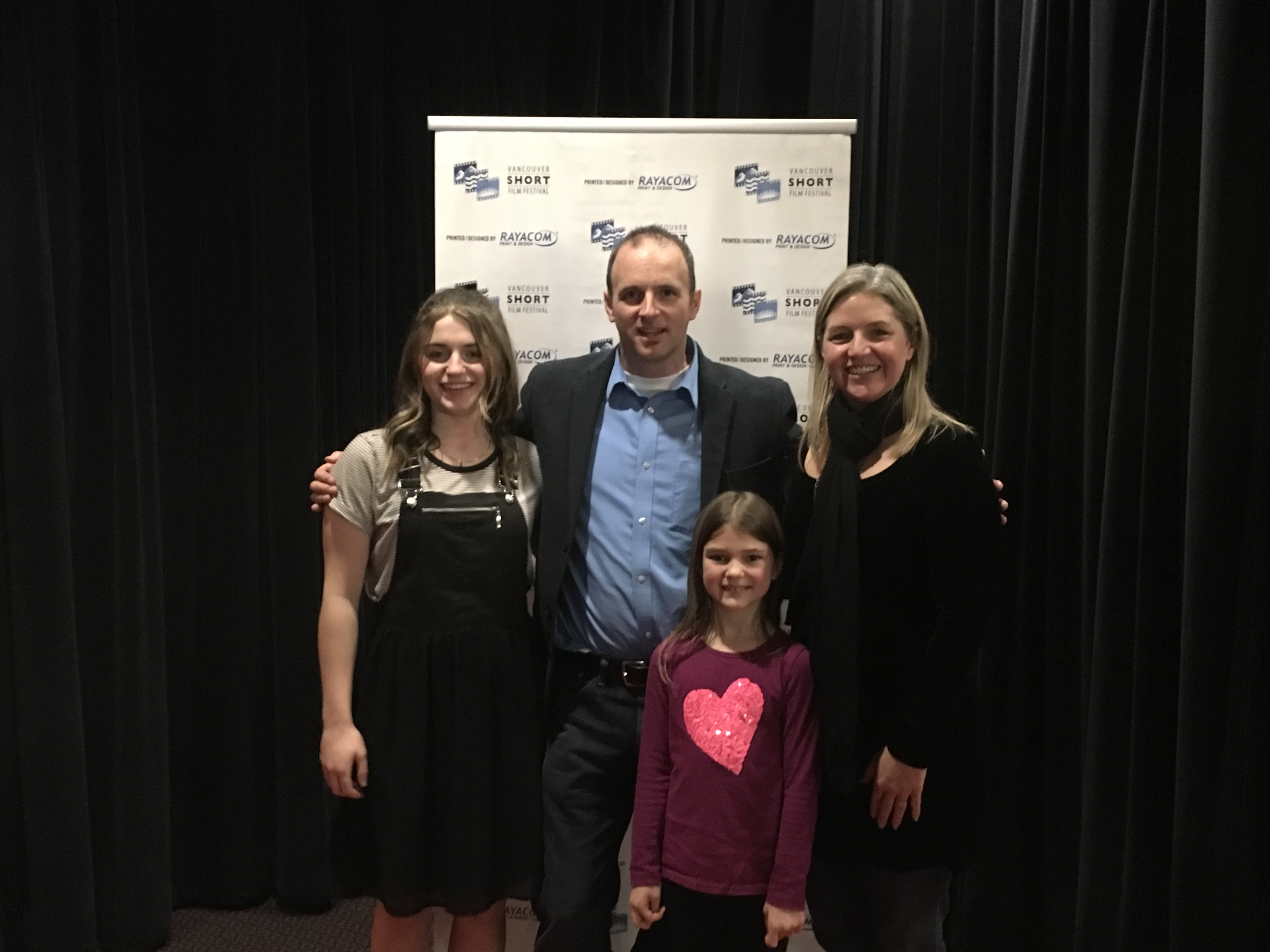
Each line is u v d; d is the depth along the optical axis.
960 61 2.35
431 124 2.16
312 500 2.10
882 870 1.58
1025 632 2.17
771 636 1.63
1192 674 1.66
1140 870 1.80
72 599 2.31
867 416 1.56
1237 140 1.59
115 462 2.37
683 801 1.56
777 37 2.53
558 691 1.78
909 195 2.40
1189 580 1.67
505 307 2.18
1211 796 1.65
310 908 2.56
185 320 2.50
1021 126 2.16
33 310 2.24
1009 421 2.19
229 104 2.49
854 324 1.54
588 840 1.68
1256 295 1.61
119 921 2.39
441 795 1.63
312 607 2.55
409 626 1.64
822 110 2.49
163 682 2.45
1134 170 1.86
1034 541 2.15
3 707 2.29
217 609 2.55
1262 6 1.57
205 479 2.54
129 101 2.37
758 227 2.15
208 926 2.50
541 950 1.64
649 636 1.71
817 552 1.56
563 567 1.68
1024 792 2.17
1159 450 1.81
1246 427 1.62
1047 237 2.11
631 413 1.77
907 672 1.53
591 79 2.54
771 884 1.52
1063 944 2.08
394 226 2.63
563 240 2.17
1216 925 1.65
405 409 1.71
